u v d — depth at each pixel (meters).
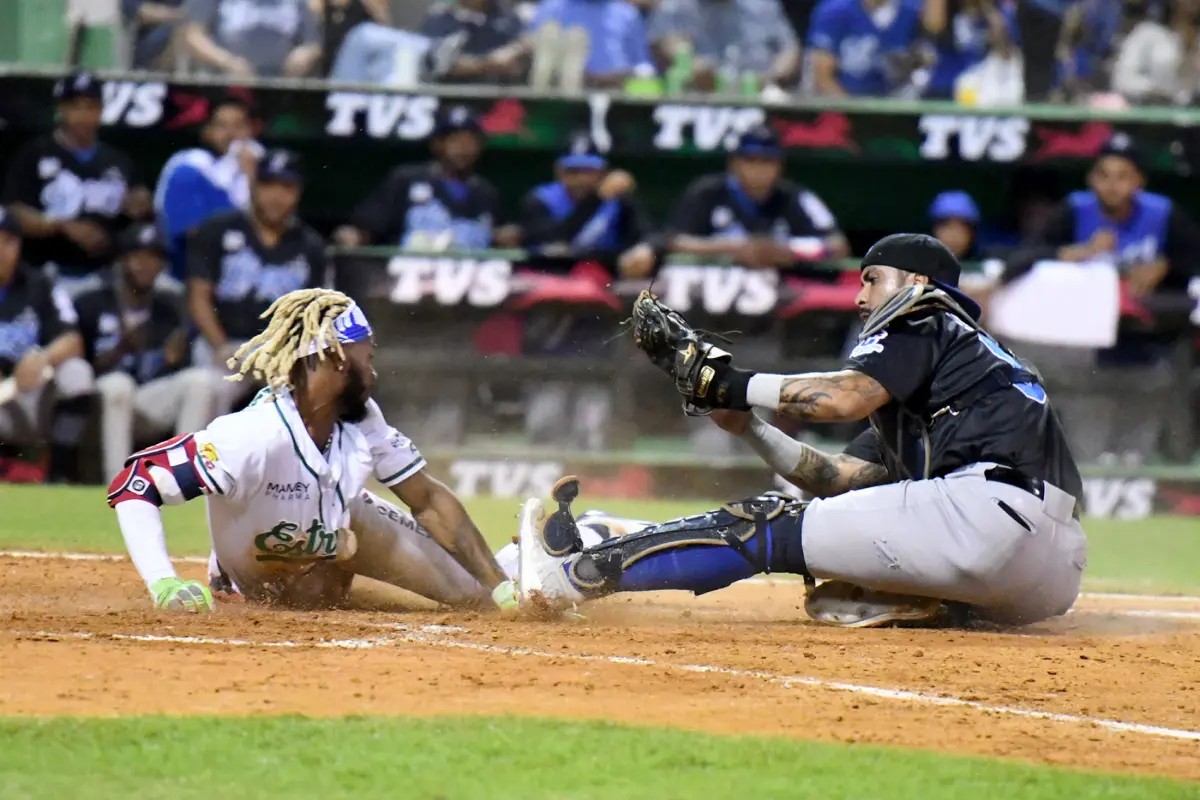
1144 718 14.73
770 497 20.11
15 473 43.22
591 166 46.78
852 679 15.97
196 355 44.16
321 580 21.00
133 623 17.73
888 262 20.33
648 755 12.13
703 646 17.73
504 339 45.19
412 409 45.09
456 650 16.66
